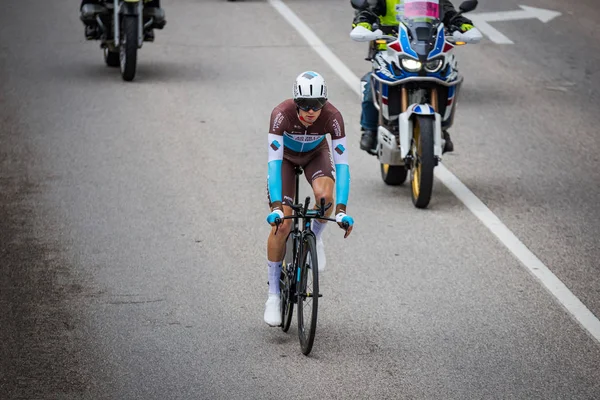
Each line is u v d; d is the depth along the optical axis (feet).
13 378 71.41
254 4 227.61
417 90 113.60
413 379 72.18
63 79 164.66
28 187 115.03
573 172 125.49
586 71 176.96
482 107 154.51
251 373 73.00
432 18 112.16
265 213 108.88
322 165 81.10
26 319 81.56
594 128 144.87
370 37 111.65
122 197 112.47
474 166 127.24
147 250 97.60
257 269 93.61
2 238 99.76
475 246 100.01
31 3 226.38
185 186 116.78
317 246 83.66
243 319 82.94
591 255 97.81
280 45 190.29
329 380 71.97
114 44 167.63
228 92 158.30
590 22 212.84
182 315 83.30
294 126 78.28
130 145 131.64
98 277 90.79
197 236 101.65
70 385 70.59
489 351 77.00
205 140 134.62
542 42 196.03
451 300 86.84
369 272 93.20
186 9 221.25
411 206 112.47
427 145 107.86
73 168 122.01
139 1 161.68
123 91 158.10
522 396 69.77
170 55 182.50
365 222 106.93
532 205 112.68
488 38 198.49
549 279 91.50
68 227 103.19
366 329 81.00
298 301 76.95
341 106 152.56
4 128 137.28
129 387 70.49
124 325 81.00
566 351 77.10
